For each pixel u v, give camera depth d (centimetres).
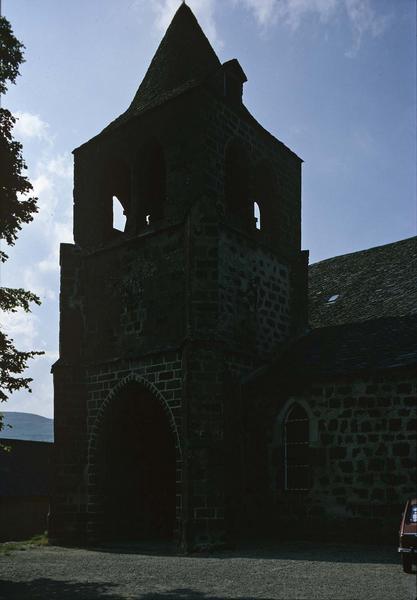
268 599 880
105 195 2038
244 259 1894
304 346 1969
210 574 1119
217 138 1842
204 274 1688
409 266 2247
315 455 1659
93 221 2017
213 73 1875
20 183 1275
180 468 1585
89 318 1942
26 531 3875
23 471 4081
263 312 1939
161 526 1942
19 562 1346
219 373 1636
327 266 2617
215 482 1561
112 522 1825
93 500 1789
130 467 1894
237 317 1830
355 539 1556
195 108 1812
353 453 1599
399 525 1494
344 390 1645
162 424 1977
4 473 3984
